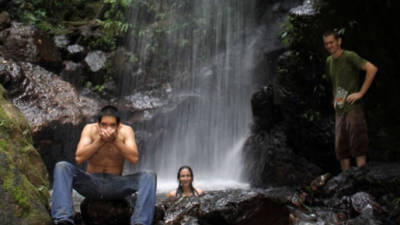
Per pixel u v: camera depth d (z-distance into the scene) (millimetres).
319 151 6887
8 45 9695
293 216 4094
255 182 7906
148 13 13281
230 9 12914
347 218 4285
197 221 3854
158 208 3732
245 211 3836
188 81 11547
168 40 12711
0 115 3389
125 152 3326
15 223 2846
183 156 10070
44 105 9062
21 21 11484
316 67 6848
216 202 3916
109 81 11102
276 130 7992
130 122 9820
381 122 6277
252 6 12625
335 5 6750
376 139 6129
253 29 12234
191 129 10273
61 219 3102
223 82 11117
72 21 13164
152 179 3410
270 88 8172
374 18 6531
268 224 3963
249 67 11039
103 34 11844
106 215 3471
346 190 4828
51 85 9609
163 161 9883
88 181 3404
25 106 8805
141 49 12266
